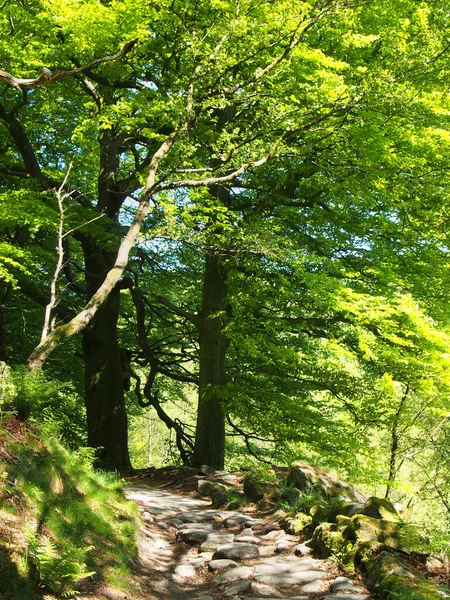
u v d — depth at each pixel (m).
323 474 9.40
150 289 19.09
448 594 4.79
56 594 4.36
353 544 5.99
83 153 17.17
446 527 7.54
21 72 11.92
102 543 5.81
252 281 14.23
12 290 16.47
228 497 9.86
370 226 13.80
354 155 12.51
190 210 13.16
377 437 13.56
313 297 12.22
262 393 14.33
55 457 6.31
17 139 14.64
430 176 12.28
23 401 6.02
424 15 12.31
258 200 15.05
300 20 9.78
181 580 6.08
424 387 10.00
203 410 15.38
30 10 10.73
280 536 7.37
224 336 15.73
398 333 12.02
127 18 10.59
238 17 9.30
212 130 12.77
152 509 8.95
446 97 12.27
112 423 17.08
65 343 20.34
